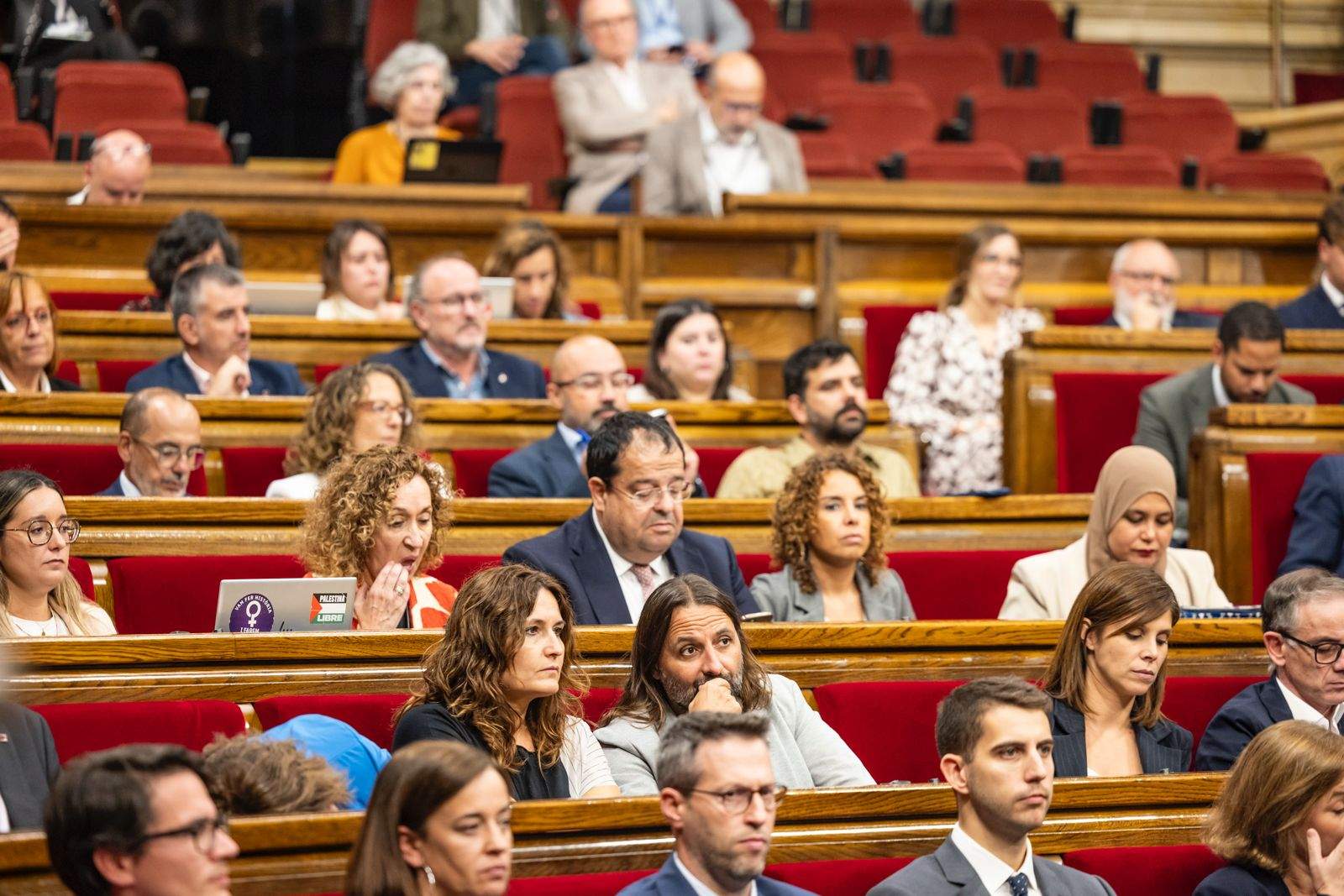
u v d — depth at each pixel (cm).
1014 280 1298
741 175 1599
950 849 593
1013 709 588
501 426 1086
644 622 668
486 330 1220
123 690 666
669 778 541
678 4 1917
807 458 880
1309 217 1612
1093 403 1189
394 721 650
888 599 874
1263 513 1028
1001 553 970
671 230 1484
